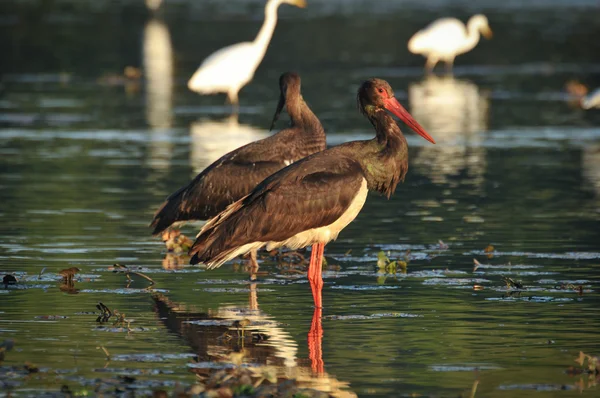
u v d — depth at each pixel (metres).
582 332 11.23
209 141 25.19
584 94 33.75
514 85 36.03
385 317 11.90
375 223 17.38
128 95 33.62
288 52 43.72
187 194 14.83
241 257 15.29
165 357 10.34
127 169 21.86
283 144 15.13
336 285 13.48
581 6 62.53
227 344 10.84
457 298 12.72
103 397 9.16
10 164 22.44
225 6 63.34
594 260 14.64
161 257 15.08
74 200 18.89
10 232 16.34
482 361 10.29
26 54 43.06
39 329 11.33
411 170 22.08
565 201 18.92
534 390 9.46
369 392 9.42
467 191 19.94
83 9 60.94
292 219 12.38
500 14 57.59
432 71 40.22
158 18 55.94
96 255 15.04
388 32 50.00
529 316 11.87
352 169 12.74
